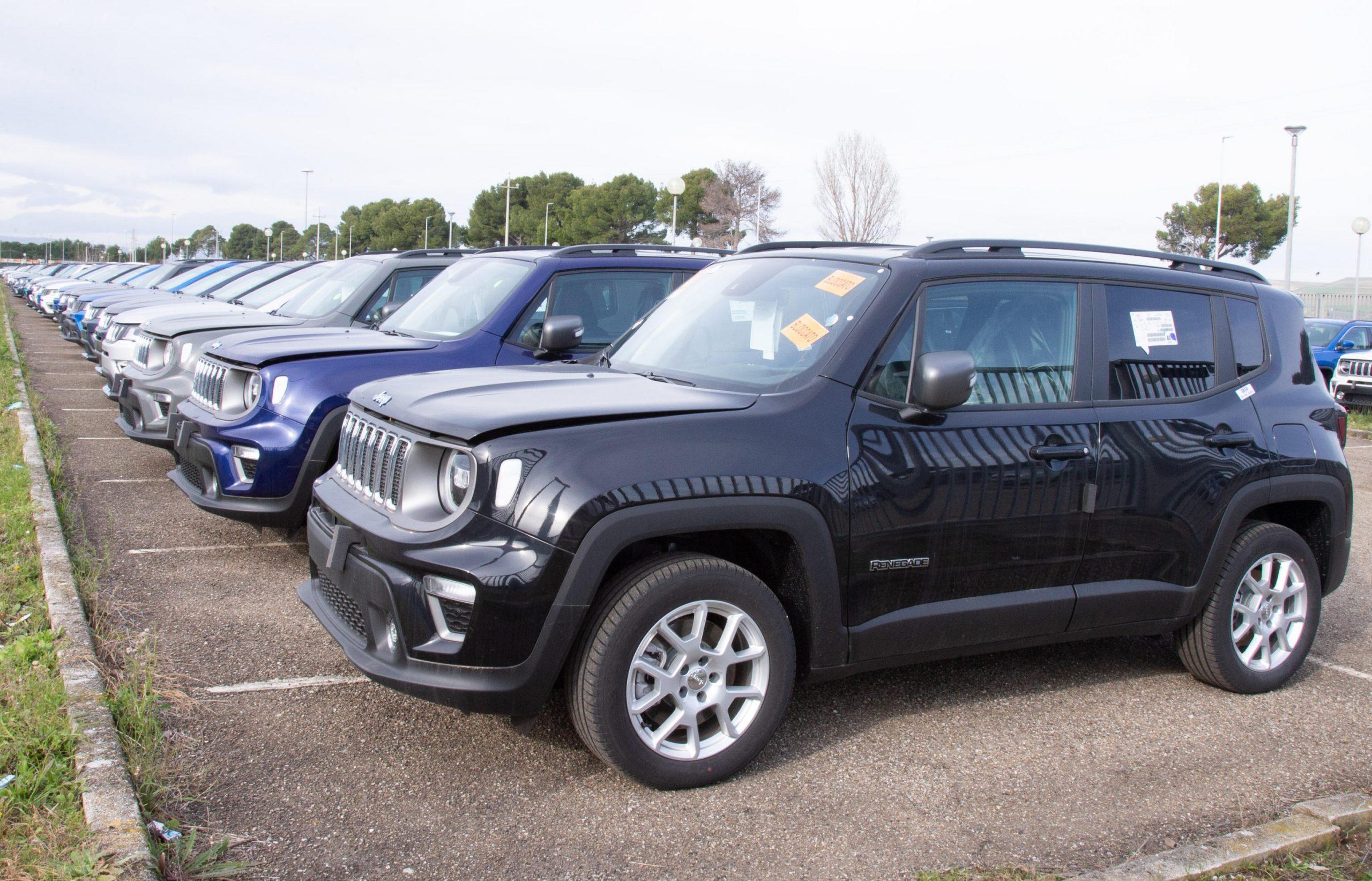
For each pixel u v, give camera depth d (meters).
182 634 4.66
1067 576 4.01
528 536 3.12
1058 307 4.11
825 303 3.94
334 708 3.96
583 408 3.39
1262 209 61.53
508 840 3.08
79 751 3.26
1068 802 3.46
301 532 6.55
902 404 3.70
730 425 3.42
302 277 12.37
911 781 3.57
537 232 91.50
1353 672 4.91
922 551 3.67
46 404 12.38
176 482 6.24
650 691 3.34
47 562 5.22
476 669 3.16
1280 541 4.52
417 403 3.58
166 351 7.98
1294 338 4.80
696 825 3.20
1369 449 13.28
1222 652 4.42
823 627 3.55
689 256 7.04
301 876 2.84
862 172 49.97
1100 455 4.01
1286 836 3.17
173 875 2.74
